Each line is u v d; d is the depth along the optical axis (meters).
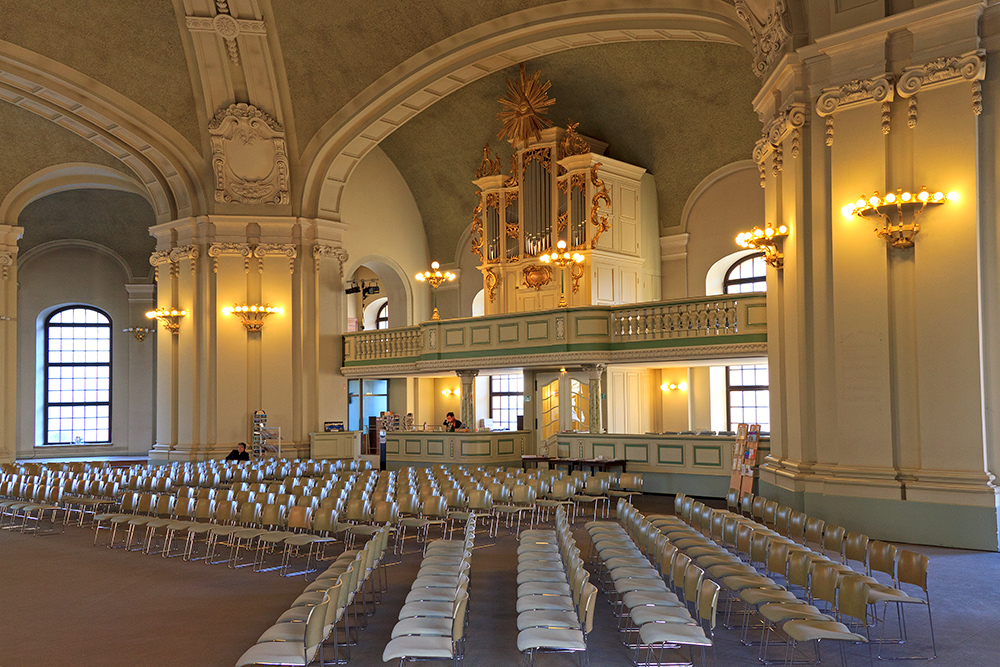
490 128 23.03
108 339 28.73
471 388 20.45
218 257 20.70
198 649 6.43
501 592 8.21
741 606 7.40
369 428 25.67
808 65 10.71
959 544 9.29
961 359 9.47
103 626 7.14
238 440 20.59
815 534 8.21
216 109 20.17
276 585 8.82
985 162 9.52
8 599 8.20
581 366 18.45
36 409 27.48
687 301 16.83
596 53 19.70
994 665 5.62
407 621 5.67
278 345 21.02
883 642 6.13
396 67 18.64
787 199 11.16
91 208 27.19
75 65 18.81
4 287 21.89
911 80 9.77
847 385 10.23
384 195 25.05
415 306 25.98
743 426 13.78
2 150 21.53
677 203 21.53
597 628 6.82
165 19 18.69
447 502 11.40
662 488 16.36
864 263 10.14
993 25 9.45
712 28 13.95
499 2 16.38
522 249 21.22
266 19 18.89
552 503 12.84
